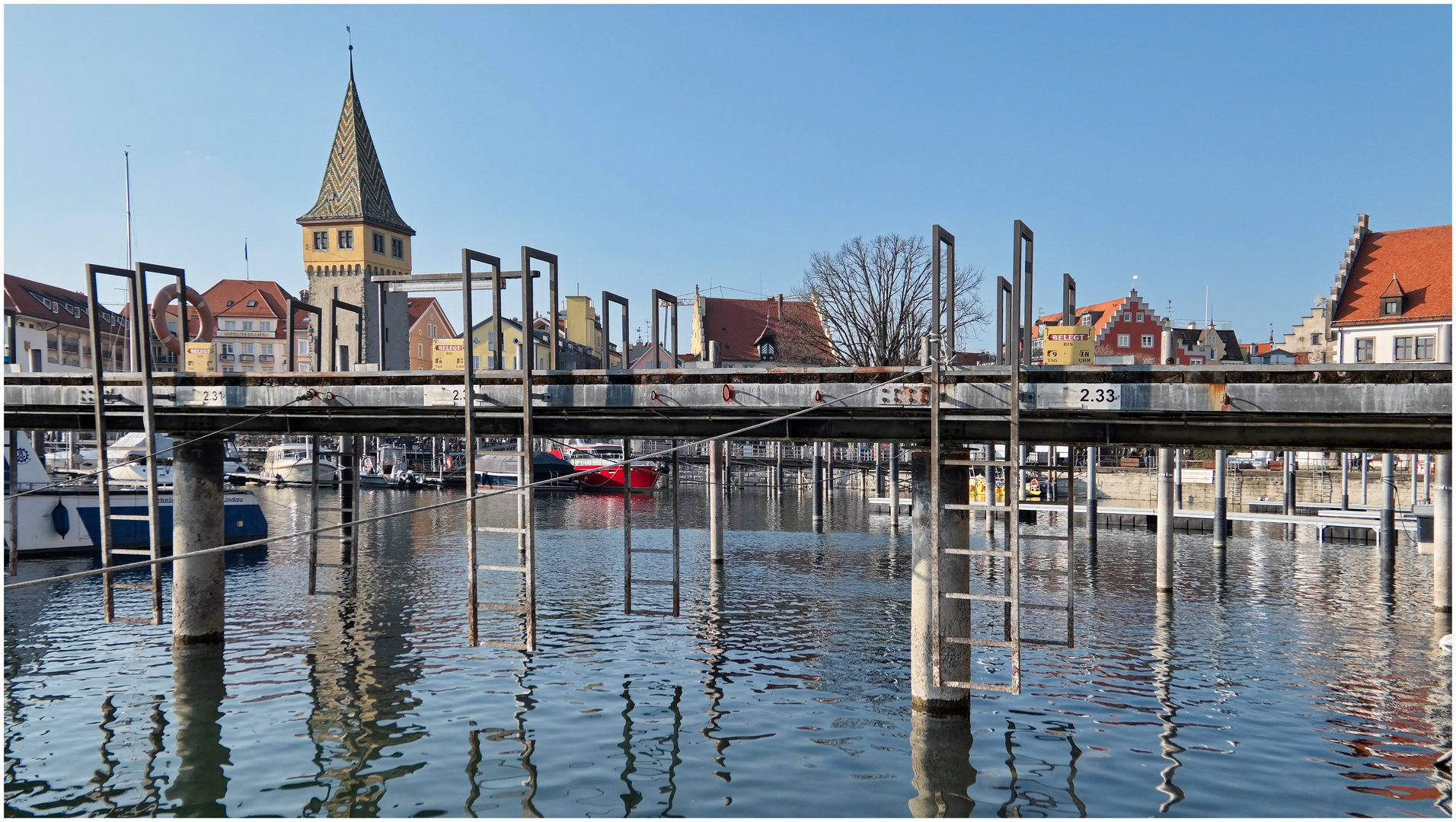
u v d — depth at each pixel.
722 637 25.70
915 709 18.25
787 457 97.50
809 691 20.61
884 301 64.81
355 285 92.56
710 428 19.73
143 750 17.03
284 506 67.19
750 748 17.08
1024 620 28.22
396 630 26.36
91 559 39.62
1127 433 17.19
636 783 15.50
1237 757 16.67
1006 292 19.11
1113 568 38.75
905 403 17.09
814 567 38.53
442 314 116.38
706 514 64.44
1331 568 38.84
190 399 22.00
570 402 19.14
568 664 22.86
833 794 15.05
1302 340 86.94
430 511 65.25
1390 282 63.28
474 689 20.73
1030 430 17.64
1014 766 16.22
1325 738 17.72
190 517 23.88
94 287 21.89
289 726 18.30
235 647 24.31
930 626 17.98
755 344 100.88
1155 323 84.81
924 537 18.05
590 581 34.88
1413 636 26.19
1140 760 16.52
